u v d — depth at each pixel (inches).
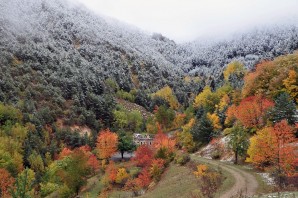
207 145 3937.0
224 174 2502.5
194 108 6417.3
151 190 2987.2
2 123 5605.3
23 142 5019.7
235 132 3043.8
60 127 6481.3
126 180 3363.7
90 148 5339.6
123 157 4884.4
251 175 2405.3
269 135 2224.4
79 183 3304.6
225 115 4212.6
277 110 3090.6
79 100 7691.9
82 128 6776.6
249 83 4202.8
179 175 3026.6
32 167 4367.6
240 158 3083.2
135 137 5876.0
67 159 3823.8
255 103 3344.0
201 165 2834.6
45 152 5093.5
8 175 3388.3
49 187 3457.2
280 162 2031.3
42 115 6382.9
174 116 6353.3
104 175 3727.9
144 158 3695.9
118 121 7253.9
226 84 6756.9
